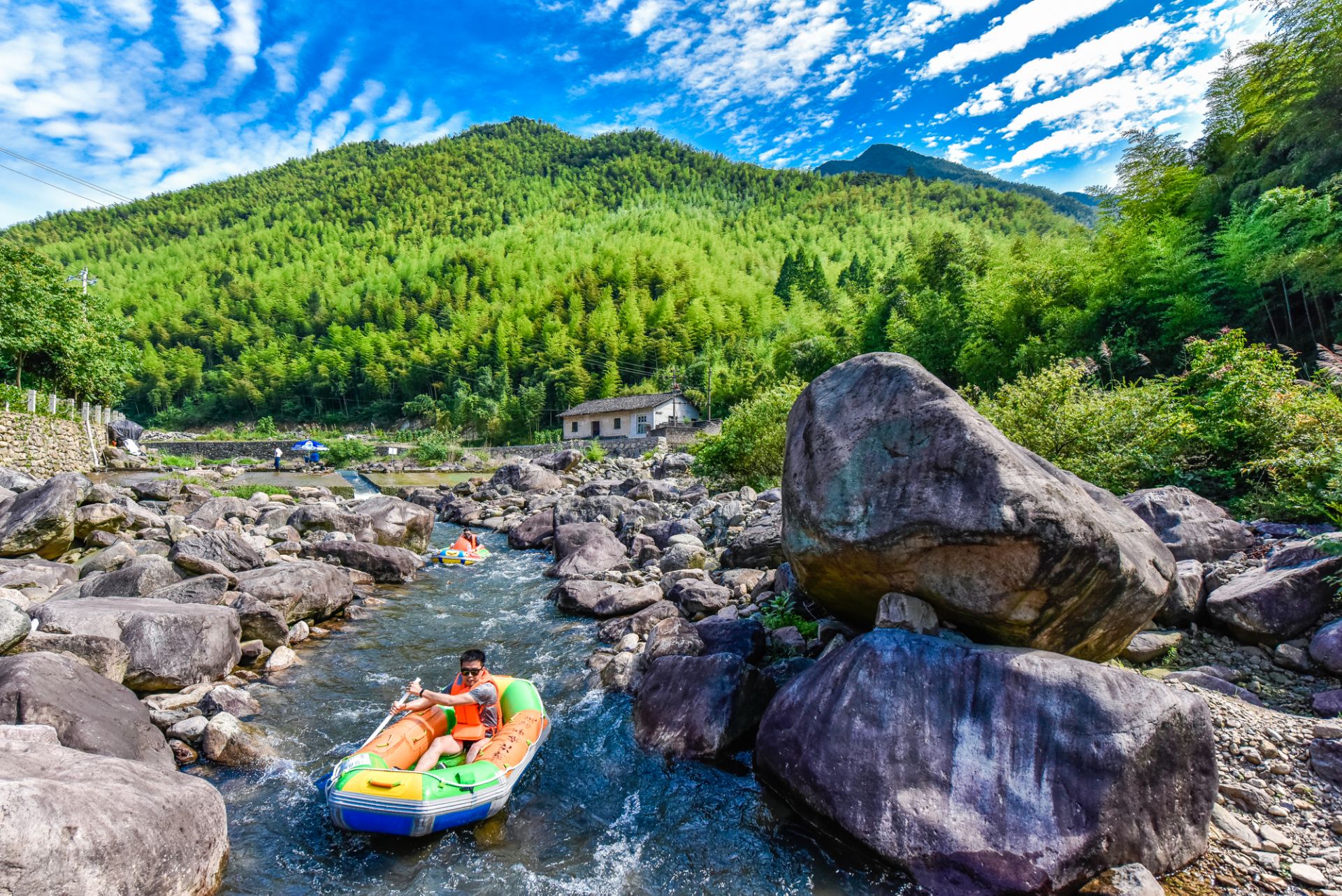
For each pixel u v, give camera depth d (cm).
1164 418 945
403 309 9100
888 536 477
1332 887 361
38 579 841
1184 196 1853
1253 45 1697
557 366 6381
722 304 6862
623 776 545
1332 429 823
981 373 2038
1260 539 740
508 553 1507
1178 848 387
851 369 572
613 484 2147
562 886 427
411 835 463
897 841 406
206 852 411
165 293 10762
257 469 3506
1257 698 520
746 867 435
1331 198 1389
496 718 572
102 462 2441
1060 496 442
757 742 517
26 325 1906
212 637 696
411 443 5194
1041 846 373
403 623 947
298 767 561
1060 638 485
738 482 1708
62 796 335
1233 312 1564
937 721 431
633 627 818
